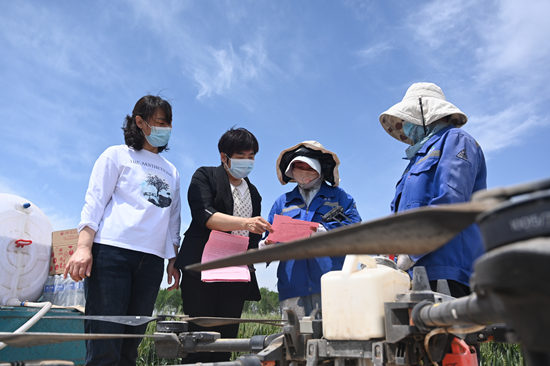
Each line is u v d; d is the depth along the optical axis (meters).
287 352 1.68
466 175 2.40
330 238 0.64
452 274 2.27
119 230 2.94
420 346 1.42
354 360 1.56
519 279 0.49
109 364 2.69
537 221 0.50
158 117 3.29
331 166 3.60
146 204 3.10
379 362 1.39
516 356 4.91
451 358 1.78
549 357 0.52
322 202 3.54
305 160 3.42
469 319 0.85
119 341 2.78
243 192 3.78
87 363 2.69
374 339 1.46
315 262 3.27
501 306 0.59
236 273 3.23
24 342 1.16
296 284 3.27
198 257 3.45
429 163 2.55
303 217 3.50
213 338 2.13
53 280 4.07
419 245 0.64
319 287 3.21
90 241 2.87
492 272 0.52
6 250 3.71
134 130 3.29
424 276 1.50
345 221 3.45
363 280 1.49
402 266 2.29
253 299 3.62
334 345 1.54
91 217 2.89
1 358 3.04
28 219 3.94
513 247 0.50
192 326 3.34
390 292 1.50
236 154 3.58
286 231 3.05
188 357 3.24
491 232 0.55
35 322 3.18
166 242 3.44
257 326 6.63
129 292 2.92
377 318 1.45
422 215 0.57
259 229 3.28
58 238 4.11
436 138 2.67
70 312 3.59
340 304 1.52
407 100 2.91
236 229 3.35
